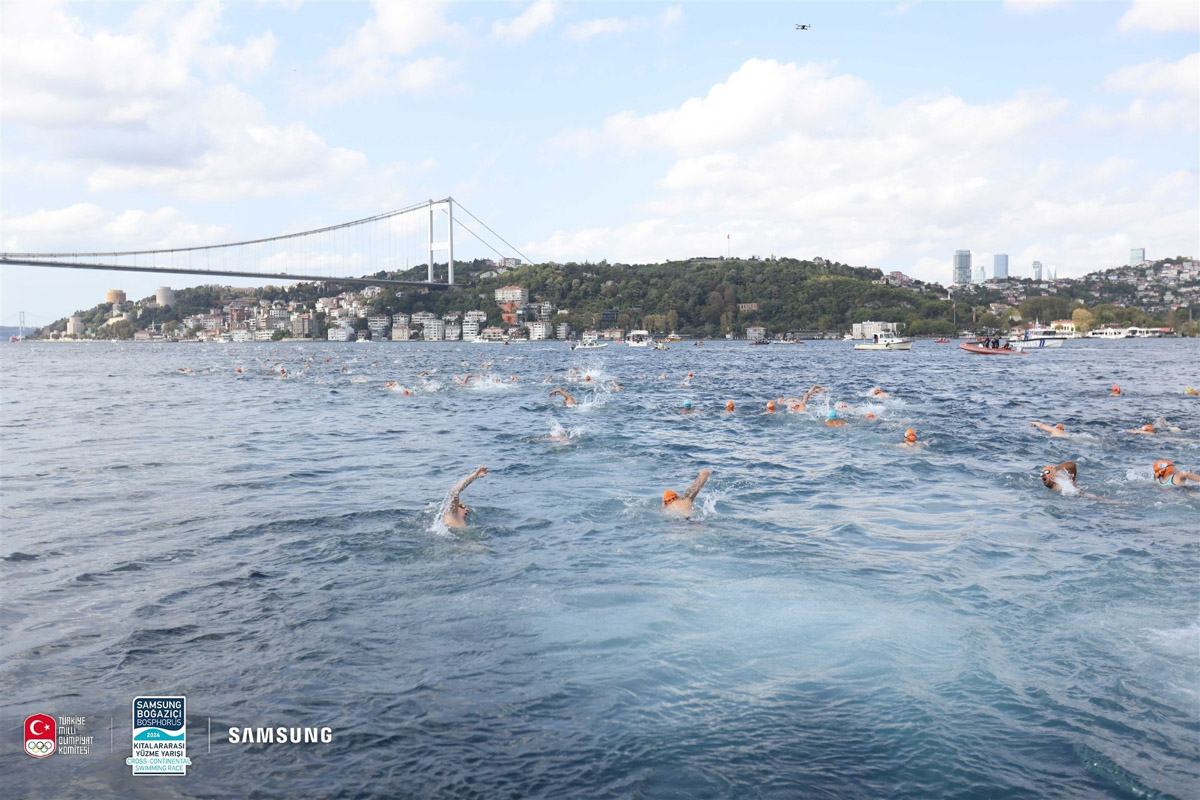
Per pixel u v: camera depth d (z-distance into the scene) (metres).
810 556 9.00
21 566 8.55
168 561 8.74
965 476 14.16
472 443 18.48
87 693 5.59
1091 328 191.12
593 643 6.50
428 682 5.79
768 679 5.86
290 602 7.41
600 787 4.50
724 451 17.03
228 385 43.34
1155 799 4.40
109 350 157.12
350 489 12.92
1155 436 19.45
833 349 142.38
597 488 12.90
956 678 5.88
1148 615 7.13
